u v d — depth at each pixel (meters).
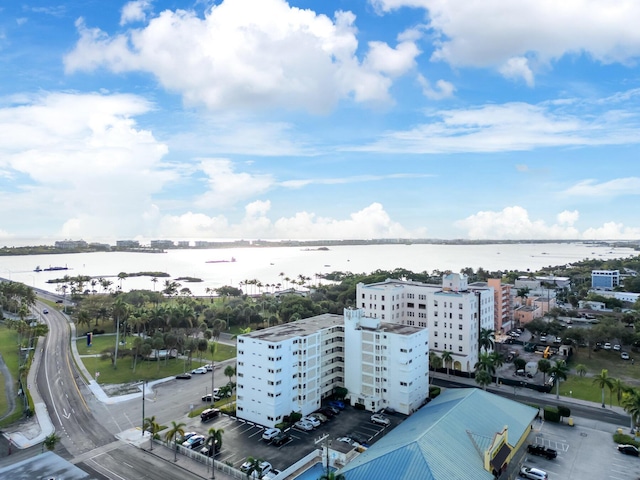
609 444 96.75
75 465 85.00
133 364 158.88
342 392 124.25
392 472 72.69
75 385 134.88
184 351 166.88
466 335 148.00
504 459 80.25
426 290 168.62
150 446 94.56
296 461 88.38
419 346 119.88
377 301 166.88
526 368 150.12
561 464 88.19
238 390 112.19
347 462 86.12
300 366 112.88
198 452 91.81
